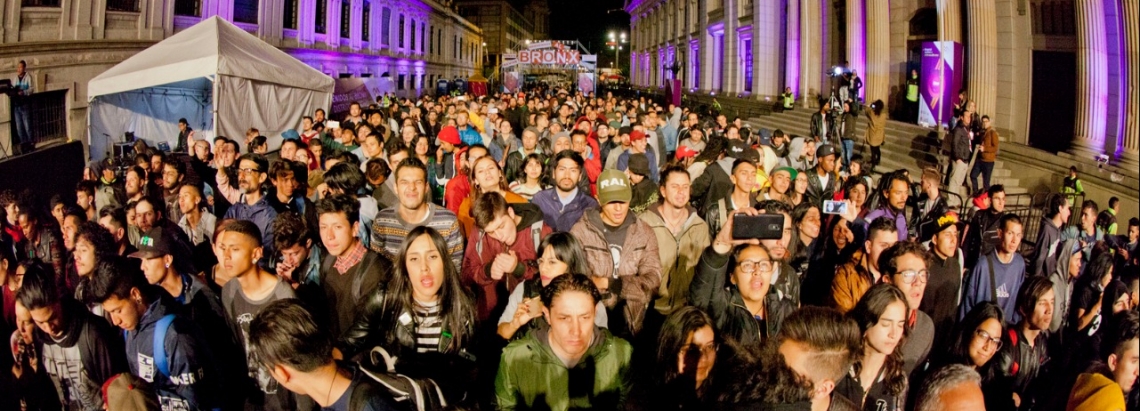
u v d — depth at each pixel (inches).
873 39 764.0
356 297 166.1
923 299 185.8
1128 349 117.0
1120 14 439.5
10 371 146.0
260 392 145.9
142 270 154.7
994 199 242.7
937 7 645.9
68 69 600.4
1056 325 189.8
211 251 228.7
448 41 2317.9
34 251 231.9
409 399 104.3
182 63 498.6
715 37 1462.8
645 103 1035.3
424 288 140.6
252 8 964.0
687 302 159.0
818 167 319.6
